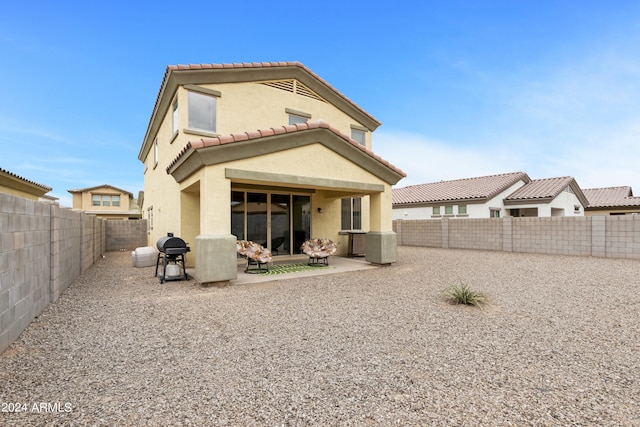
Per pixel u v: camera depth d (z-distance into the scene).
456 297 5.91
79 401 2.73
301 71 12.42
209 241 7.15
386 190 10.37
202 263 7.11
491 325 4.72
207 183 7.16
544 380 3.10
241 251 9.15
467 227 16.08
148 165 16.78
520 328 4.59
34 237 4.80
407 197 24.95
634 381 3.08
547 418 2.50
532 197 20.20
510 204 21.28
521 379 3.12
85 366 3.39
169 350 3.82
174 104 10.77
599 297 6.23
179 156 7.89
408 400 2.76
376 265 10.37
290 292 6.81
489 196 19.78
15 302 4.05
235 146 7.37
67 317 5.05
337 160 9.20
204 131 10.19
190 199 10.08
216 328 4.61
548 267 9.81
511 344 4.01
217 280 7.24
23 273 4.34
